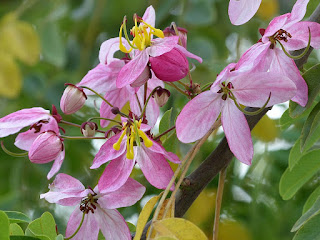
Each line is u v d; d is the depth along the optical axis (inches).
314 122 23.8
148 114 25.4
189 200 23.8
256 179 33.2
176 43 23.4
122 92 25.3
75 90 25.3
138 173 33.7
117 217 24.3
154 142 23.3
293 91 23.0
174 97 34.5
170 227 21.2
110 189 23.1
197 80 34.6
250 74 23.1
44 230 23.6
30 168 35.3
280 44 23.2
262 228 33.1
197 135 23.1
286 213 33.0
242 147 23.2
